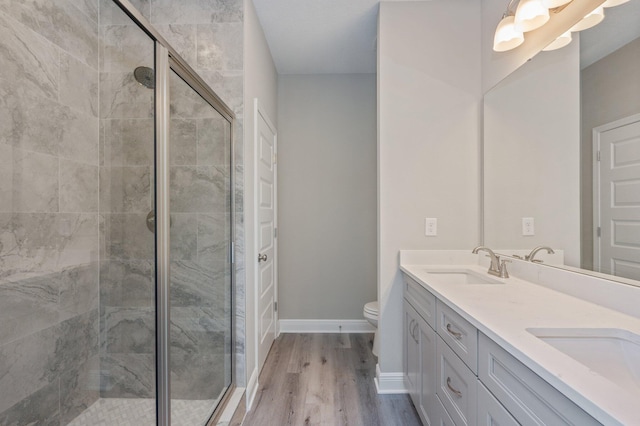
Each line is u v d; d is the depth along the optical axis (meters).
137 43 1.58
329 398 1.93
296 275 3.08
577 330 0.90
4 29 1.40
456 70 2.01
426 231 2.00
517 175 1.66
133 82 1.62
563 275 1.30
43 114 1.55
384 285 2.02
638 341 0.85
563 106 1.34
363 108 3.07
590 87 1.20
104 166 1.75
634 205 1.00
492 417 0.90
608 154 1.10
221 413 1.67
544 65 1.46
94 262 1.77
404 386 1.99
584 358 0.89
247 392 1.86
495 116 1.85
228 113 1.86
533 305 1.12
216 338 1.80
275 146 2.91
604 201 1.13
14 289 1.44
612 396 0.55
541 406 0.69
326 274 3.08
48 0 1.56
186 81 1.63
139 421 1.57
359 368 2.32
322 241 3.08
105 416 1.64
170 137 1.57
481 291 1.33
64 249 1.64
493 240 1.86
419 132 2.01
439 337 1.34
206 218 1.77
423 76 2.01
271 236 2.73
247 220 1.97
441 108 2.01
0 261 1.39
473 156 2.01
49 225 1.58
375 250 3.06
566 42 1.33
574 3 1.29
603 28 1.14
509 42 1.61
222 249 1.86
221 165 1.84
